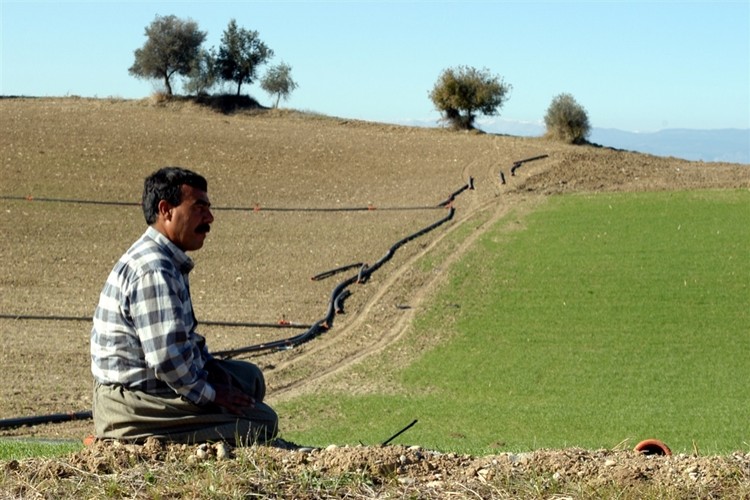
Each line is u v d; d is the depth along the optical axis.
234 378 6.68
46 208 35.66
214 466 6.03
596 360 23.09
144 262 6.05
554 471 6.20
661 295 27.61
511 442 16.16
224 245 32.84
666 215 34.94
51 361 22.69
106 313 6.18
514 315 26.70
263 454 6.23
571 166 41.94
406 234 33.94
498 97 52.31
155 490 5.68
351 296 28.84
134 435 6.36
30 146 42.69
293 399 20.69
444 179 40.56
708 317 25.95
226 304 27.88
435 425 18.19
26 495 5.80
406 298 28.53
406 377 22.31
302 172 41.38
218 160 42.38
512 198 37.69
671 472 6.14
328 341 25.55
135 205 36.62
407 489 5.85
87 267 30.47
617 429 17.59
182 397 6.25
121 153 42.56
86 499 5.67
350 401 20.41
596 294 27.88
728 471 6.07
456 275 29.97
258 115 54.12
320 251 32.41
